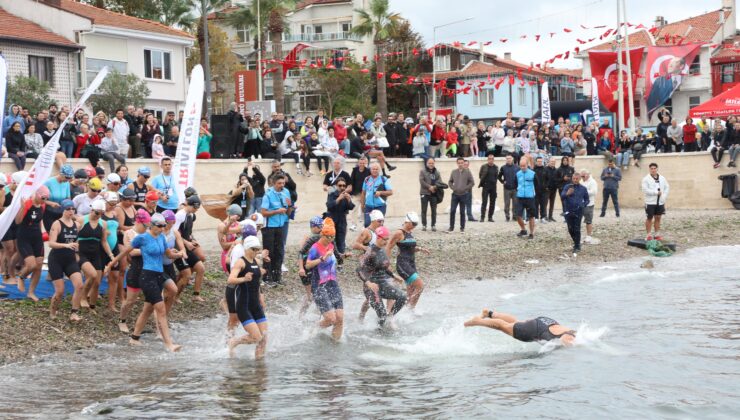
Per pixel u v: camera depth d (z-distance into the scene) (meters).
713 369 10.27
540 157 27.00
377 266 13.16
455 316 14.33
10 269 13.91
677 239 24.84
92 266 12.78
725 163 33.34
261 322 11.42
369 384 9.85
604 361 10.73
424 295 16.42
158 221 11.66
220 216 17.69
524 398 9.06
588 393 9.22
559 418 8.33
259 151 24.84
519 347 11.76
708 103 36.59
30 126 19.73
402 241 14.23
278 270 16.22
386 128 29.06
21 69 38.31
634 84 54.16
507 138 30.75
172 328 13.26
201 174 23.30
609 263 20.86
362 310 13.66
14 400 9.18
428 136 29.98
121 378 10.20
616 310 14.66
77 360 11.20
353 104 65.19
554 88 70.12
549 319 11.88
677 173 34.16
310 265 12.21
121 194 13.55
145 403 9.02
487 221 26.94
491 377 10.05
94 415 8.57
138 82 43.09
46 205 14.01
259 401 9.10
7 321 12.29
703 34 59.31
